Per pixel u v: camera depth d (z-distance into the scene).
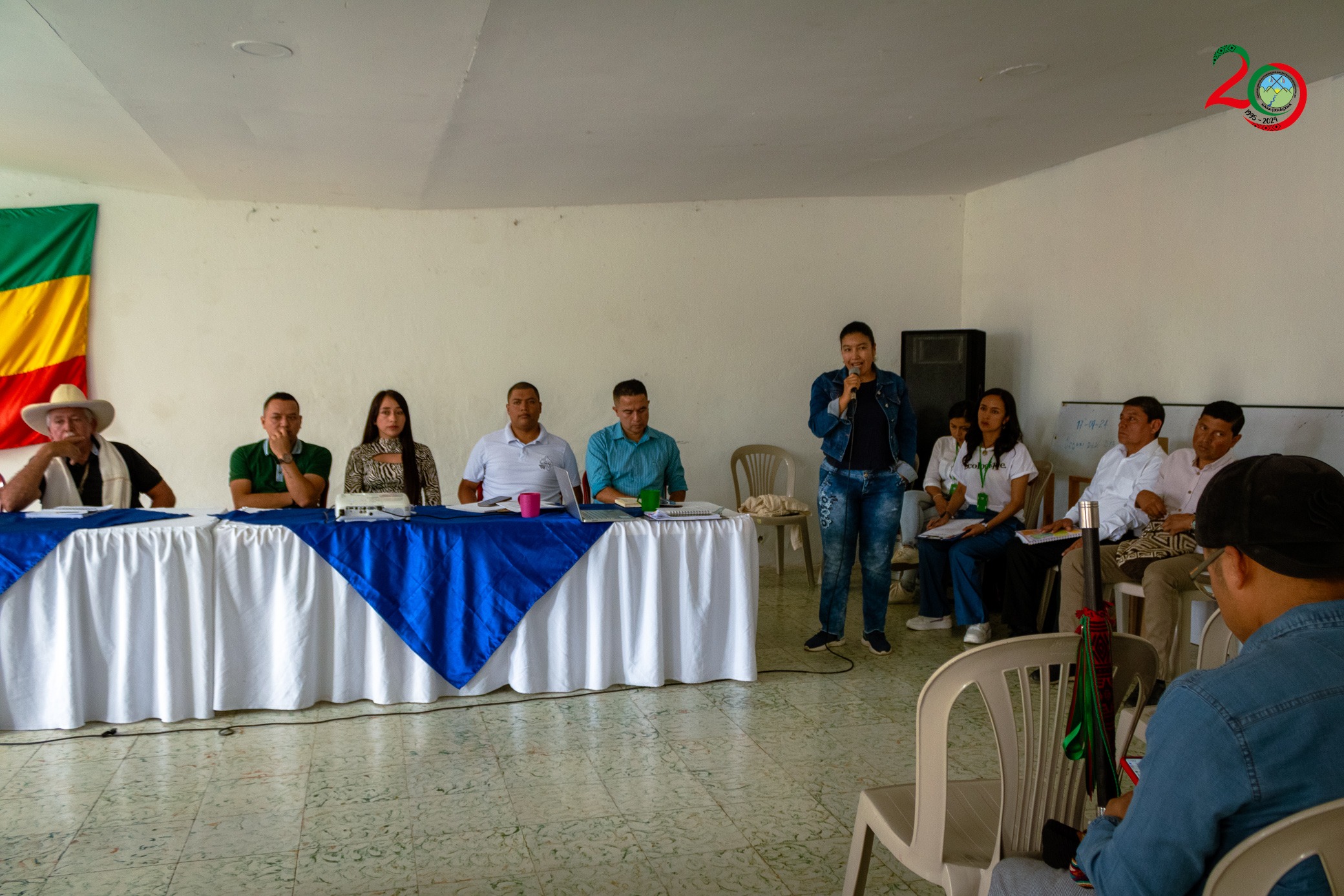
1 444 4.68
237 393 5.05
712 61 3.04
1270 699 0.94
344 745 2.87
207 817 2.39
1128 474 3.91
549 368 5.46
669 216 5.57
